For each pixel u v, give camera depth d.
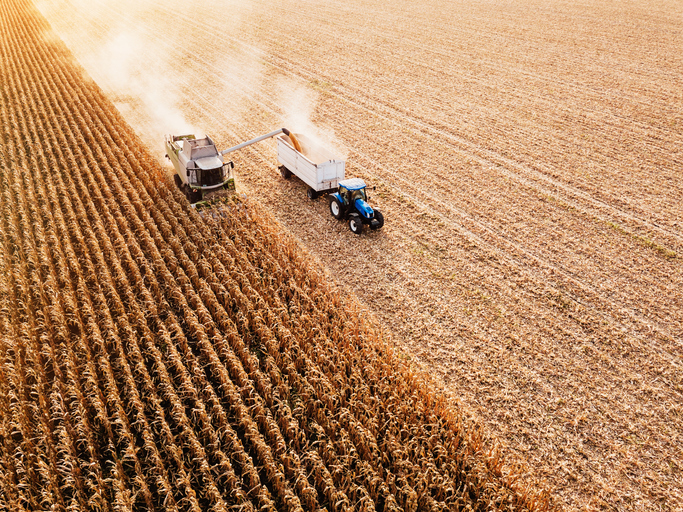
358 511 10.55
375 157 27.47
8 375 12.25
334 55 47.12
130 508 9.80
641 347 15.02
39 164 25.58
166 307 15.48
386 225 21.34
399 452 10.87
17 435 11.59
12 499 9.84
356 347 14.02
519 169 25.86
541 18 57.78
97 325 14.69
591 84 37.56
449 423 11.98
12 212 20.70
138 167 24.17
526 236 20.55
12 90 37.81
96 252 17.39
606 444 12.22
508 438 12.38
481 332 15.62
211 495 10.21
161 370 12.73
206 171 21.03
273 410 12.32
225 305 15.73
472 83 38.59
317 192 22.83
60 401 11.77
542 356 14.70
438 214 22.06
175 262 17.09
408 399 12.27
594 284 17.77
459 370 14.20
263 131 31.25
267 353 13.90
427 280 18.00
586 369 14.30
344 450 11.14
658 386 13.77
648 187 24.00
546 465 11.74
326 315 15.05
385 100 35.81
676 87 36.41
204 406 11.80
